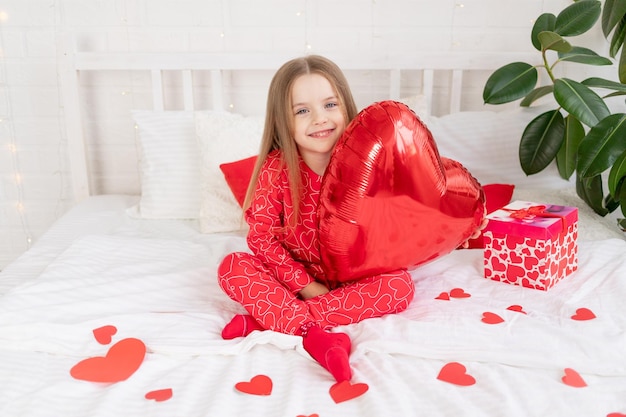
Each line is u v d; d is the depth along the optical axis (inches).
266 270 51.5
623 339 42.6
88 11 82.1
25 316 47.0
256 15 81.7
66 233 70.6
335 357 40.1
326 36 82.0
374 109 46.0
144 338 45.2
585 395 36.9
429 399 37.0
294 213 52.8
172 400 37.3
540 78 81.3
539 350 41.6
